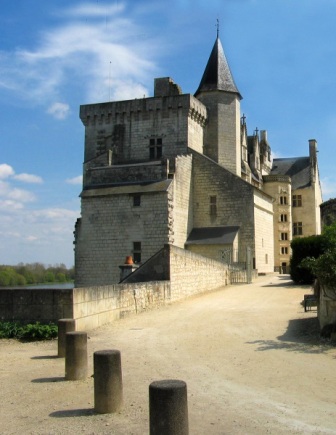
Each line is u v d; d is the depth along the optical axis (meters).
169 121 45.25
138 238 38.31
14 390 9.59
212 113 48.72
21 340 15.29
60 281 55.03
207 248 40.53
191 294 26.02
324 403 8.29
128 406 8.40
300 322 16.27
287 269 53.91
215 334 14.71
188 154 42.94
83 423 7.69
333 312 13.51
